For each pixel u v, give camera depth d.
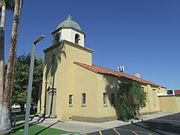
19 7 15.95
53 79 23.80
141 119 23.42
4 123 13.63
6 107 14.00
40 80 29.33
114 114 22.31
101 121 20.34
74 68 23.55
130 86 23.30
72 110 22.53
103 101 21.42
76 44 24.53
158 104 35.50
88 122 20.53
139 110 25.98
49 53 25.47
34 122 20.25
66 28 24.81
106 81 22.12
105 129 16.41
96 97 20.61
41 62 31.06
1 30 15.78
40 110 25.38
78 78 22.86
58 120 21.31
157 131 15.49
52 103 23.25
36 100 30.78
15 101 28.17
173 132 15.09
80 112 21.72
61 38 24.56
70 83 22.98
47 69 25.41
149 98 31.48
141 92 24.19
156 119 23.89
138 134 14.27
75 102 22.52
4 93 14.27
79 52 24.88
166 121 21.92
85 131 15.41
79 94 22.31
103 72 21.83
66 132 14.77
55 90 23.11
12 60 14.87
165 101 35.78
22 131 15.05
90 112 20.78
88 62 25.92
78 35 25.66
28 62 30.75
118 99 23.03
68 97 22.47
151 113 31.50
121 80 24.62
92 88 21.19
